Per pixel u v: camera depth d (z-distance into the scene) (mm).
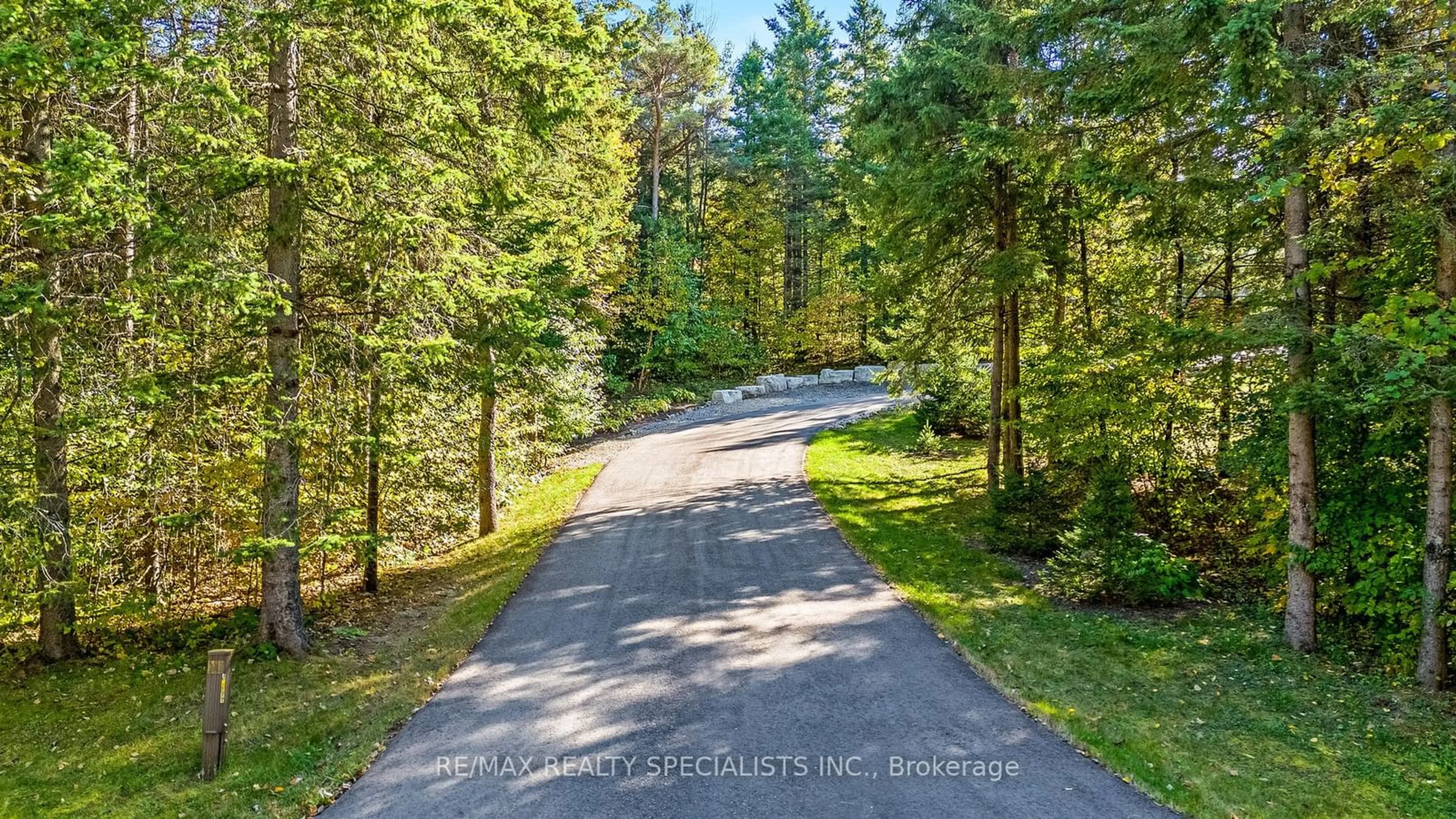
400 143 8617
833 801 5680
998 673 7859
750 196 39219
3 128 7586
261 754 6574
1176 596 9828
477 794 5895
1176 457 12445
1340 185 6957
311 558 13156
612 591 10844
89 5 6055
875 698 7383
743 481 18172
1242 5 7102
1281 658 8172
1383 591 8289
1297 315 7840
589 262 20906
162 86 6844
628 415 30547
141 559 10836
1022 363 15852
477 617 9953
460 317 9102
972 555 12398
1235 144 8500
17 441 7676
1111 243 14656
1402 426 7660
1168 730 6672
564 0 10094
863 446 22578
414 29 7688
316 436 8969
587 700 7484
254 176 7008
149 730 7059
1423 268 7824
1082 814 5457
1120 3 9625
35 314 6395
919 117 13789
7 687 8031
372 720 7129
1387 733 6512
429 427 12930
